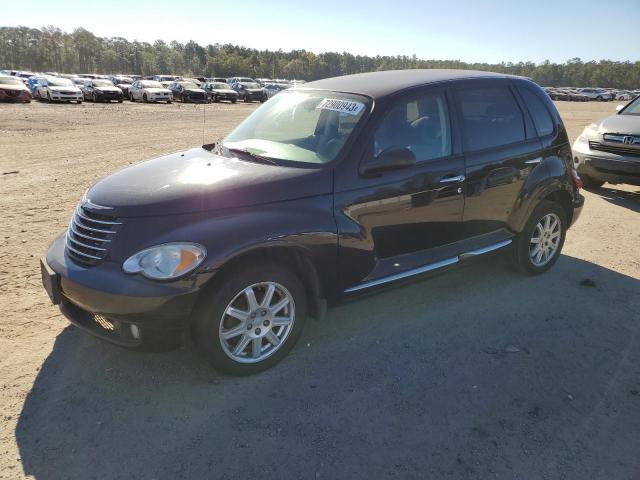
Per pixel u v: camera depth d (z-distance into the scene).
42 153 11.98
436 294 4.62
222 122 21.59
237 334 3.17
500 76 4.63
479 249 4.32
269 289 3.21
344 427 2.86
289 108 4.21
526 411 3.04
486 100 4.39
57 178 9.09
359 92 3.88
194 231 2.93
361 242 3.52
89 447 2.65
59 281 3.13
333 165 3.44
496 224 4.48
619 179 7.97
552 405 3.10
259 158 3.65
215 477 2.49
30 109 25.41
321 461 2.61
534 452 2.71
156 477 2.48
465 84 4.25
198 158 3.83
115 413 2.91
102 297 2.88
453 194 4.01
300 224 3.20
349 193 3.45
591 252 5.79
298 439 2.76
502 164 4.33
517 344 3.78
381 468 2.57
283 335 3.38
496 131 4.38
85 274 2.98
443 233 4.07
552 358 3.60
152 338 2.96
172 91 40.53
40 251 5.29
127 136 15.78
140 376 3.26
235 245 2.96
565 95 73.75
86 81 36.41
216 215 3.04
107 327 3.15
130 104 34.31
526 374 3.41
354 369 3.42
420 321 4.11
